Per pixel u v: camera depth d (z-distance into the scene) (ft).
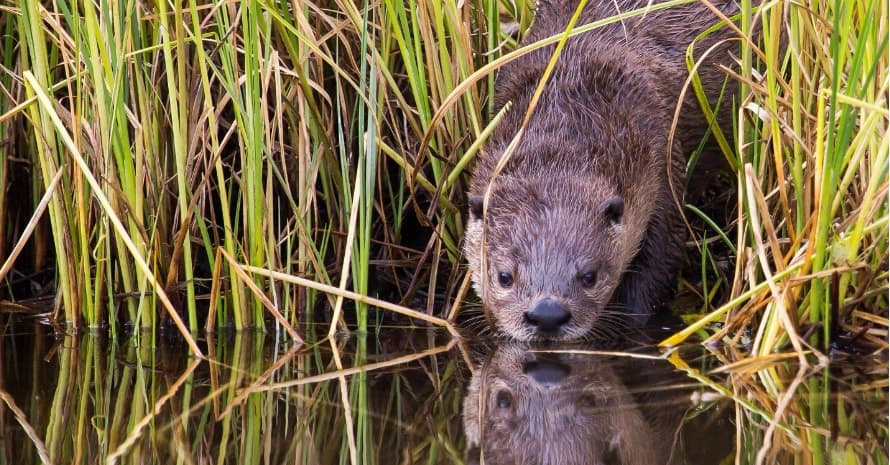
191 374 23.20
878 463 17.12
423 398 21.27
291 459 18.34
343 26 28.55
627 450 18.15
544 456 18.11
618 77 29.35
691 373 22.11
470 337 26.13
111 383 22.65
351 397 21.44
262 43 29.01
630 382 21.72
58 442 19.25
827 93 22.20
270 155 26.61
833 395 20.25
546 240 26.16
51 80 28.22
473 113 28.58
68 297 27.09
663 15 31.04
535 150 28.17
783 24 29.63
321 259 27.91
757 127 25.67
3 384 22.61
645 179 28.07
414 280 28.76
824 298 23.08
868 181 23.95
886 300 23.62
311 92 27.53
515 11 32.89
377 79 29.27
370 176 25.98
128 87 27.40
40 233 30.60
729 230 29.45
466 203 29.99
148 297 26.73
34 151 29.99
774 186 27.20
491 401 20.93
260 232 26.37
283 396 21.58
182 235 26.32
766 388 20.83
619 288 28.86
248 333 26.81
